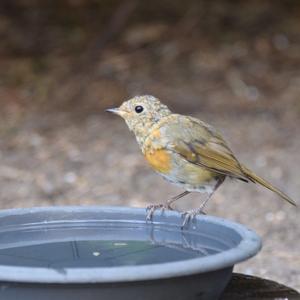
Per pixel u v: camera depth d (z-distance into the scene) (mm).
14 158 13305
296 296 5289
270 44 18562
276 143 14031
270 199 11695
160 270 4410
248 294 5324
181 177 7016
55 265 5164
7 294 4492
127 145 13922
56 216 6012
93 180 12383
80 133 14547
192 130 6977
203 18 19609
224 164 6902
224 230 5559
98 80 16984
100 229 6000
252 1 20375
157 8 20031
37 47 18578
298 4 20234
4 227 5895
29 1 20438
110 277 4328
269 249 10000
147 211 5992
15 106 15898
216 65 17609
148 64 17672
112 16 19766
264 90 16672
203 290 4793
